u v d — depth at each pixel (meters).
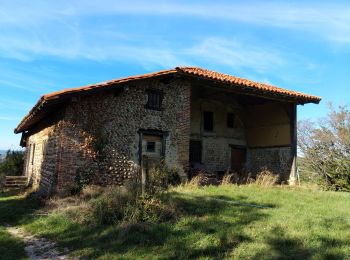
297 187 15.21
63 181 11.13
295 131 17.06
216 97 18.75
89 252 5.89
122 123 12.59
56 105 11.73
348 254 5.39
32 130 18.78
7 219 8.92
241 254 5.50
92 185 11.24
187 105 14.20
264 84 16.64
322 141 23.11
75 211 8.27
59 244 6.54
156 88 13.52
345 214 8.66
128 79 12.13
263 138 18.77
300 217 7.88
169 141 13.57
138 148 12.84
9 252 6.14
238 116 19.81
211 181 14.44
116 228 6.88
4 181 18.67
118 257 5.51
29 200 11.85
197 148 18.03
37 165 15.68
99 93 12.18
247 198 10.77
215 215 8.01
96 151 11.90
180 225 7.10
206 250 5.73
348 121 22.72
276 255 5.40
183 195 10.17
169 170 13.13
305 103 16.75
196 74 13.29
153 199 7.91
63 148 11.27
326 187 19.89
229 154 19.06
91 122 11.91
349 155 21.77
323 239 6.15
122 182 12.25
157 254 5.64
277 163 17.78
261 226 7.01
